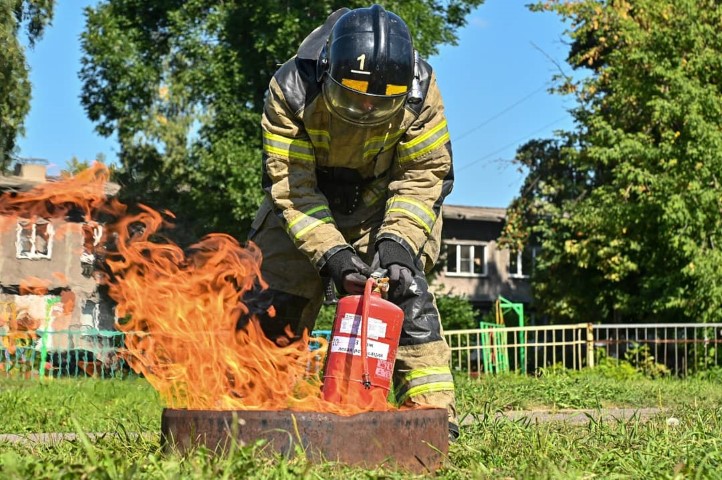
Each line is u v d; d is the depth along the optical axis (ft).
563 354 60.29
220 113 73.51
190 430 13.08
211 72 72.74
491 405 23.80
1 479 10.47
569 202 79.82
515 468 13.19
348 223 18.24
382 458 13.05
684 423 19.92
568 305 80.33
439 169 17.28
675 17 66.74
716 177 63.26
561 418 26.04
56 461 11.75
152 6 80.64
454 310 85.46
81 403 30.91
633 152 65.57
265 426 12.74
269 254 19.49
